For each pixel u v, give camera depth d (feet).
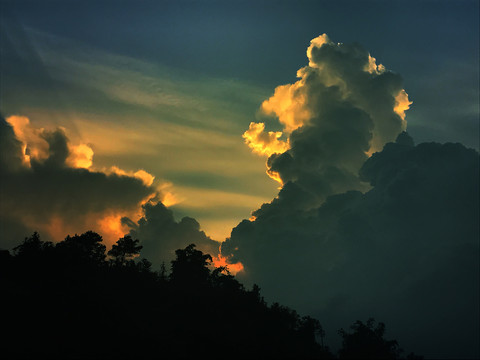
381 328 535.60
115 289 542.16
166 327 467.11
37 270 527.81
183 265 631.97
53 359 354.54
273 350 456.04
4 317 398.01
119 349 392.88
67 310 438.40
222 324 509.35
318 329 568.41
